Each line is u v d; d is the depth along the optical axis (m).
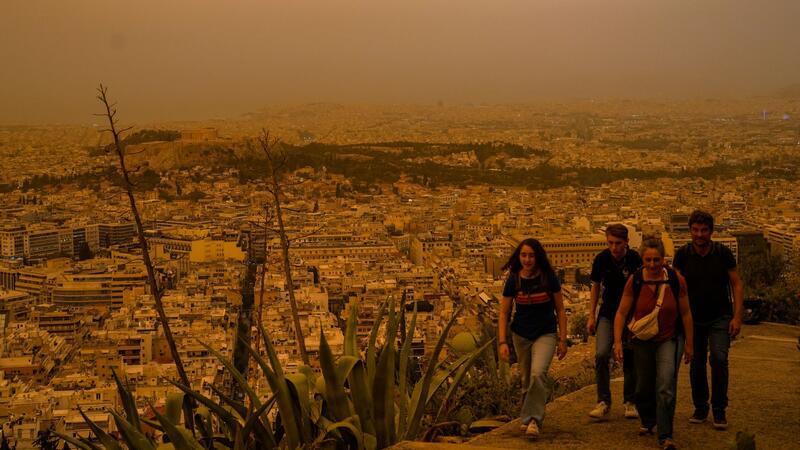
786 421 7.21
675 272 6.64
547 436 6.79
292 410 6.34
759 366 9.52
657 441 6.63
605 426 7.02
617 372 9.92
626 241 7.19
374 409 6.36
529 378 6.85
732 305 7.35
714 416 7.01
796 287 12.98
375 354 6.83
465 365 7.08
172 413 6.55
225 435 6.52
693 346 7.14
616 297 7.23
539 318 6.79
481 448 5.99
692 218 7.12
